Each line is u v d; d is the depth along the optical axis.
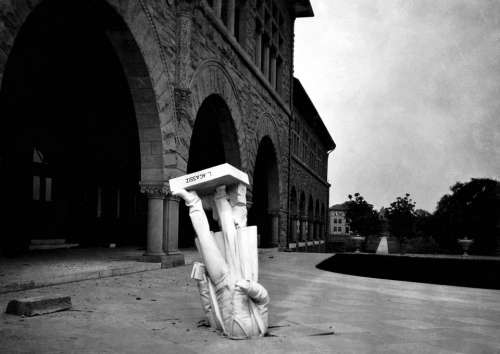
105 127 17.19
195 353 3.74
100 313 5.18
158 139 10.76
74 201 16.19
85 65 14.54
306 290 8.13
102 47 13.42
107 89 15.95
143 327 4.59
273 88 21.52
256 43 20.00
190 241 21.73
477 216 32.22
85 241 16.55
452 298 7.86
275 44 22.86
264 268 12.40
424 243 39.41
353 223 55.97
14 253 12.70
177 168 11.41
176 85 11.55
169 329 4.55
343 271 14.11
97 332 4.30
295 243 32.22
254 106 18.67
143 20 9.93
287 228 25.61
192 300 6.32
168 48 11.14
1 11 5.96
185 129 11.88
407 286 9.57
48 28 11.80
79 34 12.36
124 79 15.39
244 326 4.27
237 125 16.38
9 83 13.26
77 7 9.35
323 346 4.09
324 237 52.12
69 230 16.02
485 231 31.44
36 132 14.42
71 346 3.78
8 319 4.64
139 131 10.80
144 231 19.08
